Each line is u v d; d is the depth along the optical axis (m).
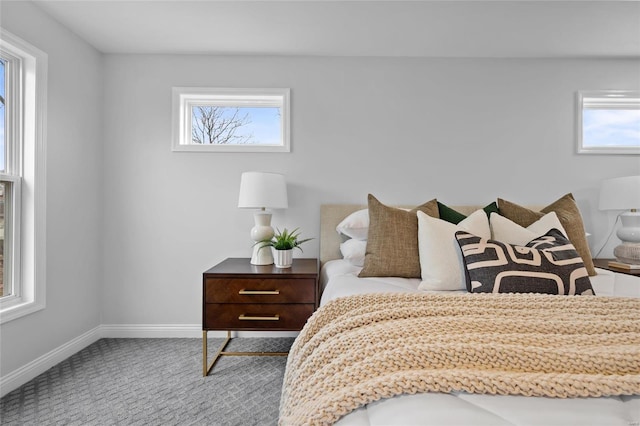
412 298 1.21
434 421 0.64
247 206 2.30
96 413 1.72
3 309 1.92
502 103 2.80
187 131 2.90
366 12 2.20
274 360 2.35
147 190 2.77
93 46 2.64
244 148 2.78
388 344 0.88
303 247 2.78
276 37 2.51
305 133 2.79
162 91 2.77
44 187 2.16
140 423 1.64
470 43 2.58
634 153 2.77
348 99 2.80
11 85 2.05
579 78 2.79
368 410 0.73
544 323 0.95
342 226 2.36
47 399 1.84
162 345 2.59
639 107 2.88
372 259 1.96
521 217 2.11
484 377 0.71
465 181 2.80
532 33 2.43
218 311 2.09
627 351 0.79
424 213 1.96
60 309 2.32
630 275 2.11
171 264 2.78
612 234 2.78
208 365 2.25
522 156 2.79
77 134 2.48
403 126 2.80
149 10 2.18
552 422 0.63
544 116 2.79
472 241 1.62
